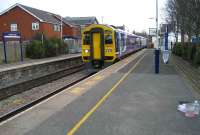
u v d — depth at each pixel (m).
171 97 10.20
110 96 10.42
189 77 15.16
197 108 8.48
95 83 13.38
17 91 16.03
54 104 9.25
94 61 23.69
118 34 25.34
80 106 8.95
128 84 13.04
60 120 7.50
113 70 18.62
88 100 9.78
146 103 9.29
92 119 7.56
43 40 39.19
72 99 9.97
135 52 47.12
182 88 11.97
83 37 23.75
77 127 6.93
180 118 7.60
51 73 21.58
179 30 36.56
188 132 6.54
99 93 10.99
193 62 21.70
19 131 6.71
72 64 29.88
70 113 8.16
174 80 14.20
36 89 17.12
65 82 20.02
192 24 22.95
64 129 6.80
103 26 23.22
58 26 61.62
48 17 59.69
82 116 7.84
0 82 16.80
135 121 7.36
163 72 17.50
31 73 20.59
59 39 44.31
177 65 22.16
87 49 23.69
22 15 54.22
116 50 24.11
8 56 32.28
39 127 6.97
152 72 17.52
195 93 10.88
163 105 9.01
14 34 31.86
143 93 10.95
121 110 8.43
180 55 33.38
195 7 20.73
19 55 34.28
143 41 71.62
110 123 7.21
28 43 36.41
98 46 23.41
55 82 20.22
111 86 12.52
